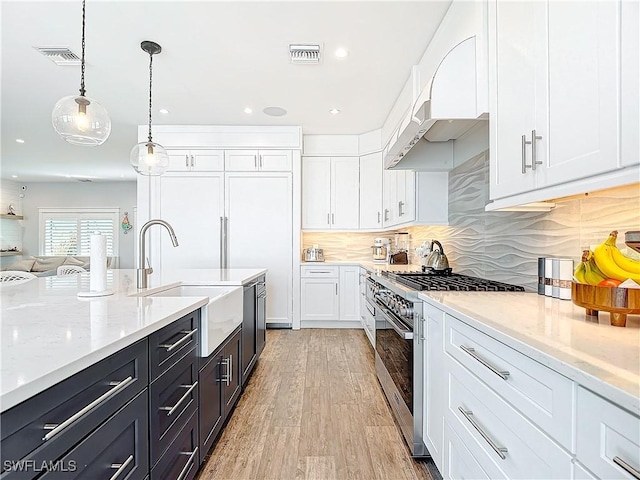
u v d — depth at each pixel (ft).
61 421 2.52
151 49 9.07
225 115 14.05
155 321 3.90
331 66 10.00
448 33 7.34
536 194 4.25
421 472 5.82
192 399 5.24
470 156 8.99
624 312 3.53
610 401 2.19
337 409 8.07
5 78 10.75
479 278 8.29
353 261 17.35
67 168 23.66
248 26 8.13
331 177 16.57
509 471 3.34
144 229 7.06
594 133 3.26
